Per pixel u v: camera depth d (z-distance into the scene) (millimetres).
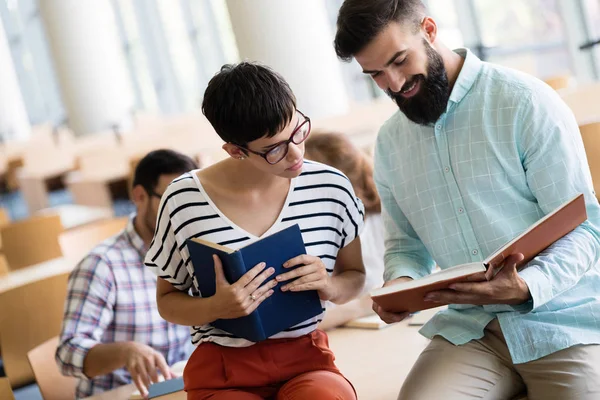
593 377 1678
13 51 15391
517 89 1782
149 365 2207
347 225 1785
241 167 1709
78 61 9938
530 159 1761
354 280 1785
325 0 8438
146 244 2510
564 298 1778
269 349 1676
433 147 1870
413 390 1733
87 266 2447
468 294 1580
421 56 1755
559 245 1714
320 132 2393
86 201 7230
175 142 8031
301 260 1616
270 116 1553
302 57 5113
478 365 1776
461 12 6848
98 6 10047
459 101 1828
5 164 10070
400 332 2172
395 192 1972
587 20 5867
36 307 3000
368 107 6234
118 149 7855
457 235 1868
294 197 1730
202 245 1619
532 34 6352
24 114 13977
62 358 2354
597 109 4223
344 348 2131
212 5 11242
